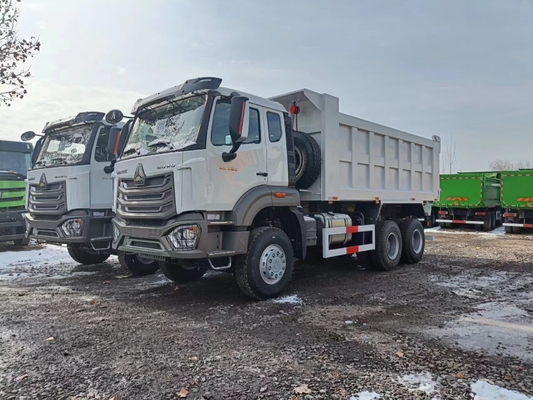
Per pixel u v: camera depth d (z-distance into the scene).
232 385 3.22
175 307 5.63
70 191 7.88
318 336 4.38
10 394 3.09
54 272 8.54
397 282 7.33
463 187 19.22
